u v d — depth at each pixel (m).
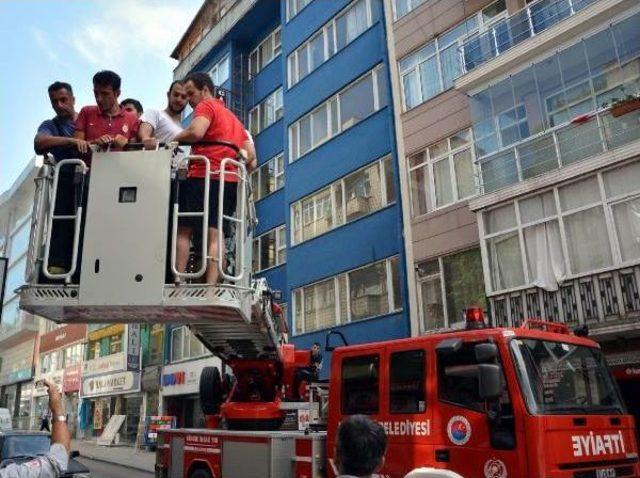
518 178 12.84
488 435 5.53
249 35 26.55
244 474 7.48
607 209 11.16
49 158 4.12
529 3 13.89
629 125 11.23
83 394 34.78
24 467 2.63
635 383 11.36
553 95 12.75
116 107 4.52
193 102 5.27
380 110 17.80
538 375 5.68
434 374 6.10
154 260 3.66
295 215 20.38
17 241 46.53
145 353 29.83
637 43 11.52
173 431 9.20
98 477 16.75
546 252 11.98
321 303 18.45
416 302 15.22
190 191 4.12
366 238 17.23
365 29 19.02
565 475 5.28
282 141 23.28
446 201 15.22
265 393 9.43
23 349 46.72
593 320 10.95
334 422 6.93
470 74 14.07
